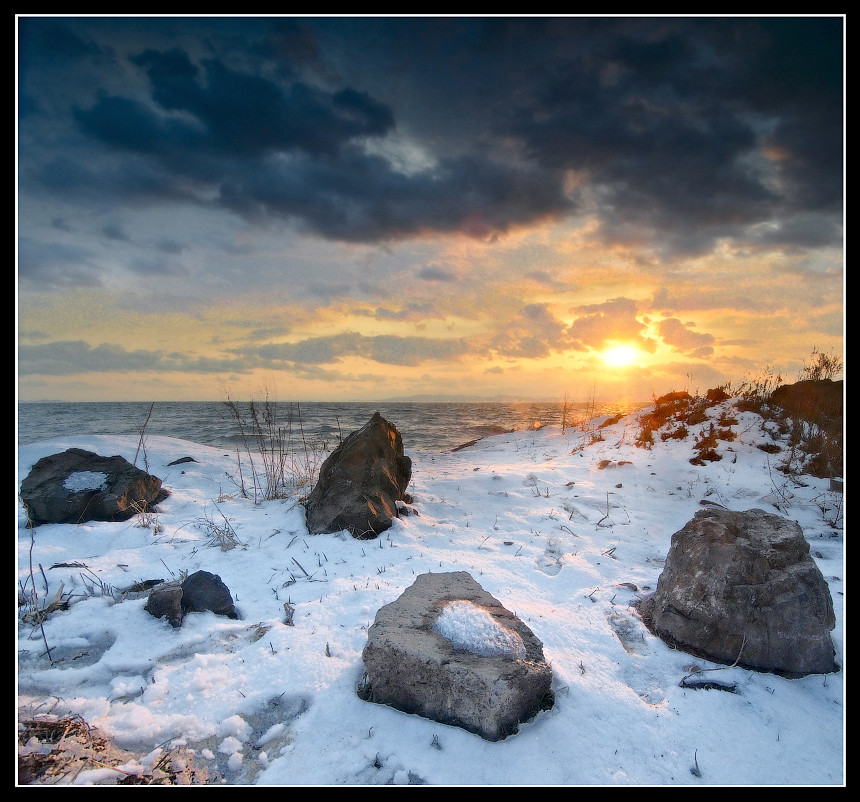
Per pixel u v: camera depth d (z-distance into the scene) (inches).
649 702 116.8
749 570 135.9
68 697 113.9
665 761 98.1
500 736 101.0
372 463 247.3
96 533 233.3
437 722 105.5
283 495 294.7
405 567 185.2
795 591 129.3
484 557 199.6
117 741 100.3
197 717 107.3
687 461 328.2
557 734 103.3
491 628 117.3
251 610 155.6
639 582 176.9
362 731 103.0
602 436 428.1
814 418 329.7
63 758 92.0
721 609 132.0
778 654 126.5
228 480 338.6
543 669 110.4
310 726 104.7
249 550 208.7
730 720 109.5
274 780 91.4
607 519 250.4
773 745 103.0
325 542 212.5
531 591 166.7
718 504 265.7
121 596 162.4
